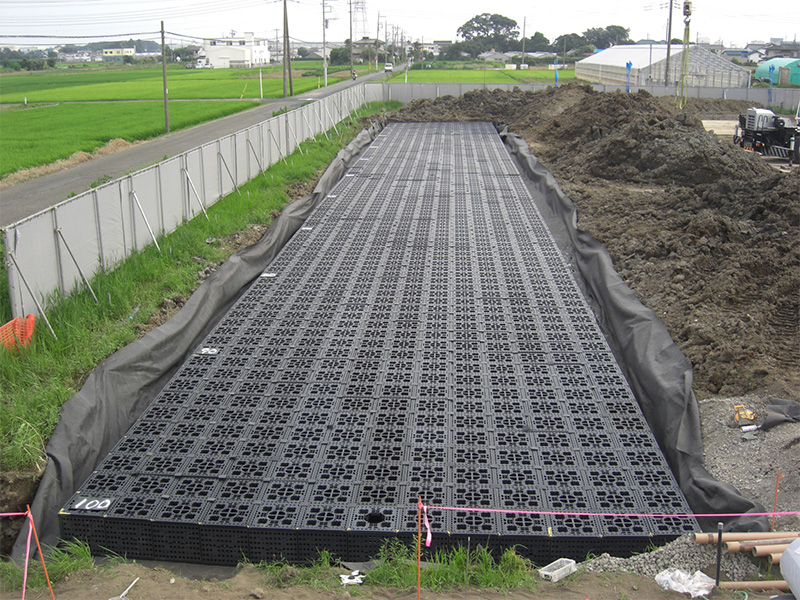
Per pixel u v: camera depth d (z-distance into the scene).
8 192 17.97
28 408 7.01
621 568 5.32
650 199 15.86
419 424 7.30
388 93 43.81
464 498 6.13
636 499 6.18
